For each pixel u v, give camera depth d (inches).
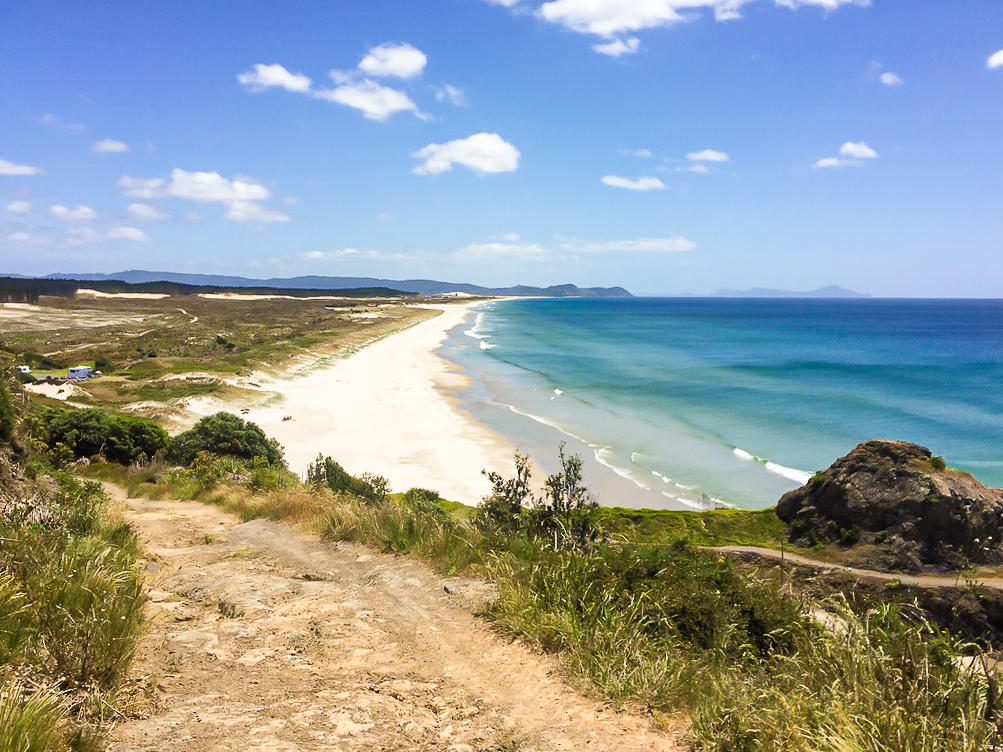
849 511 682.8
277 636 225.8
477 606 263.1
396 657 213.9
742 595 269.3
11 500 352.8
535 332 5334.6
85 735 142.4
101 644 177.9
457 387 2329.0
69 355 2942.9
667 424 1729.8
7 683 149.6
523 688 195.0
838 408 1959.9
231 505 642.8
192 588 291.3
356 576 318.7
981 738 150.7
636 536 681.6
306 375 2544.3
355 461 1344.7
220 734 152.1
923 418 1812.3
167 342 3570.4
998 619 469.1
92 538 297.6
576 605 247.9
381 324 5177.2
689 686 194.2
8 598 188.2
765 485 1189.1
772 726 157.6
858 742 145.2
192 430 1259.8
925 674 176.2
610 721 175.0
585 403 2033.7
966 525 630.5
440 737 161.5
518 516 422.9
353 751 148.8
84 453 1158.3
